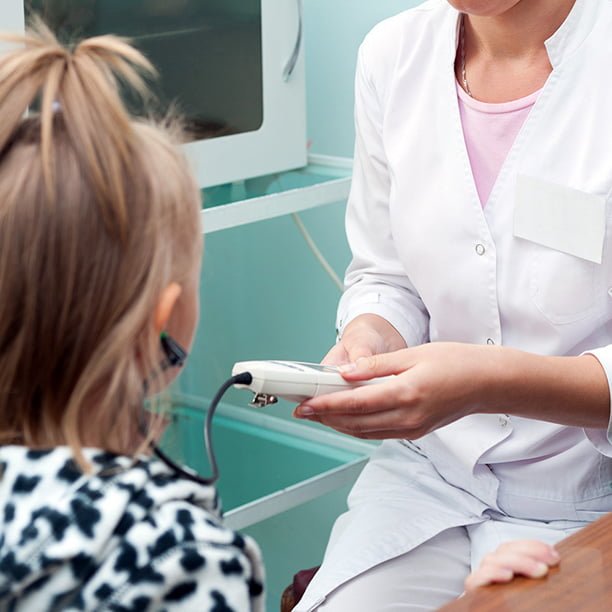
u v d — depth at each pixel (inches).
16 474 29.3
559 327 51.1
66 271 28.6
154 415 32.4
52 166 28.5
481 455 52.7
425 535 51.9
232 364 84.7
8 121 29.4
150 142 30.9
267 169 69.1
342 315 59.8
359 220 61.7
